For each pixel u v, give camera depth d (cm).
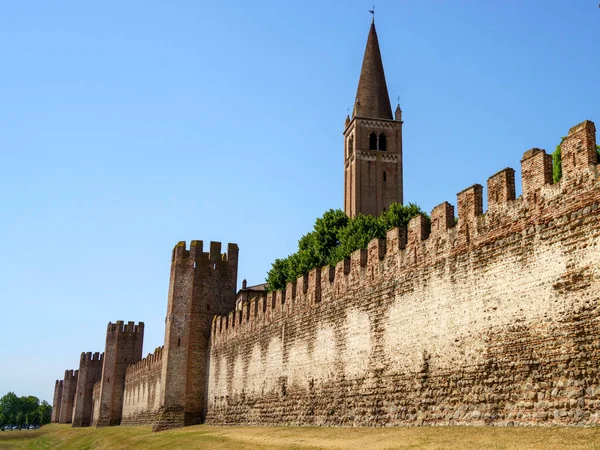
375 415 3981
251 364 6112
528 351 2841
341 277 4606
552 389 2689
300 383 5044
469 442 2692
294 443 3809
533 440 2467
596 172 2611
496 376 3009
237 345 6569
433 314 3531
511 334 2950
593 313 2545
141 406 10344
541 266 2828
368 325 4175
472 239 3291
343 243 8044
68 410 18488
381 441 3195
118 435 8056
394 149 14238
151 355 10000
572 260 2672
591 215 2608
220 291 7962
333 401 4509
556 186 2805
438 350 3450
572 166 2733
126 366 12481
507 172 3122
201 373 7612
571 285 2662
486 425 3016
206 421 7269
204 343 7719
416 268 3734
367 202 13900
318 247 8475
